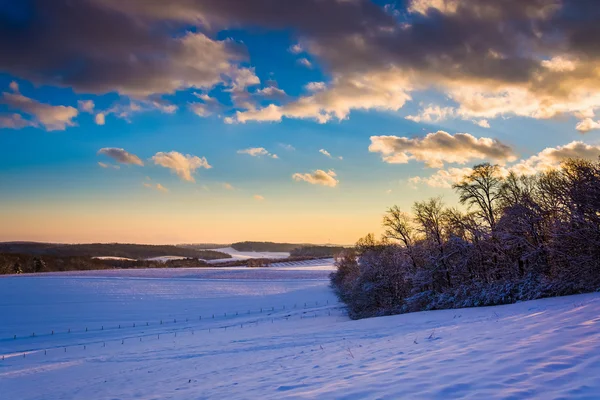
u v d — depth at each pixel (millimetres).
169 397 11867
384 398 7754
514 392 6984
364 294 53250
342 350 17797
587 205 29188
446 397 7262
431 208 47031
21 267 183375
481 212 41531
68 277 114062
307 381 11039
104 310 68812
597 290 27969
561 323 13773
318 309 68188
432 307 40594
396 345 16234
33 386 19766
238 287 98875
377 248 60125
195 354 25047
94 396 14578
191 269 150625
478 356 10438
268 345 25344
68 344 44656
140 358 26469
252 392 10523
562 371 7852
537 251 34562
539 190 39031
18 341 48250
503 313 23859
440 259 44531
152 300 78938
